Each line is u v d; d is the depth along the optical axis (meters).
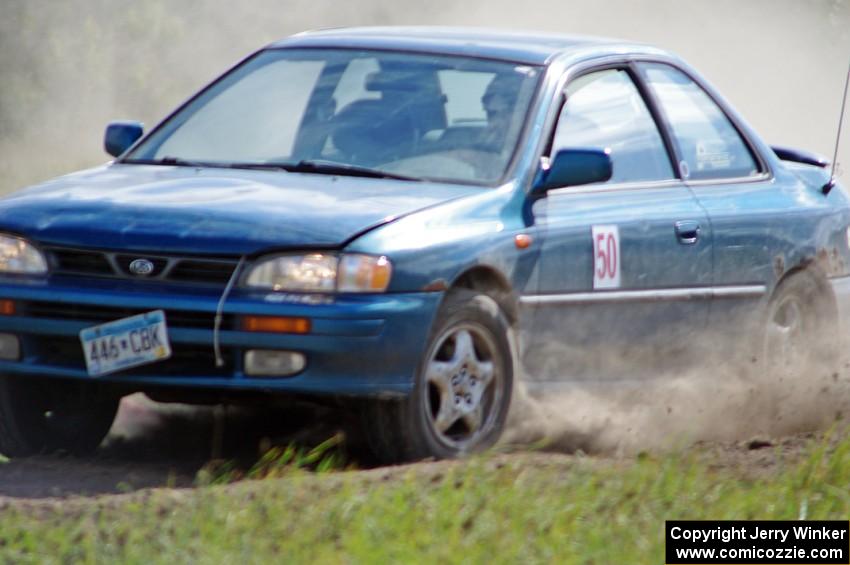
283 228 22.08
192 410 28.39
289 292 21.69
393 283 21.91
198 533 17.98
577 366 25.31
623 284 25.75
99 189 24.06
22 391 23.81
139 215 22.69
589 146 26.19
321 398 22.34
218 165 25.81
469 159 24.78
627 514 19.23
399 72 26.45
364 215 22.50
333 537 17.98
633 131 27.33
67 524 18.38
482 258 23.06
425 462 21.75
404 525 17.98
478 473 20.12
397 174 24.70
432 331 22.50
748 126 30.36
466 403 23.19
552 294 24.50
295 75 27.16
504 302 23.81
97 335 22.11
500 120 25.30
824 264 30.52
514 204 24.17
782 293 29.59
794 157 32.97
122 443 25.81
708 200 28.00
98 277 22.36
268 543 17.62
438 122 25.47
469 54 26.61
